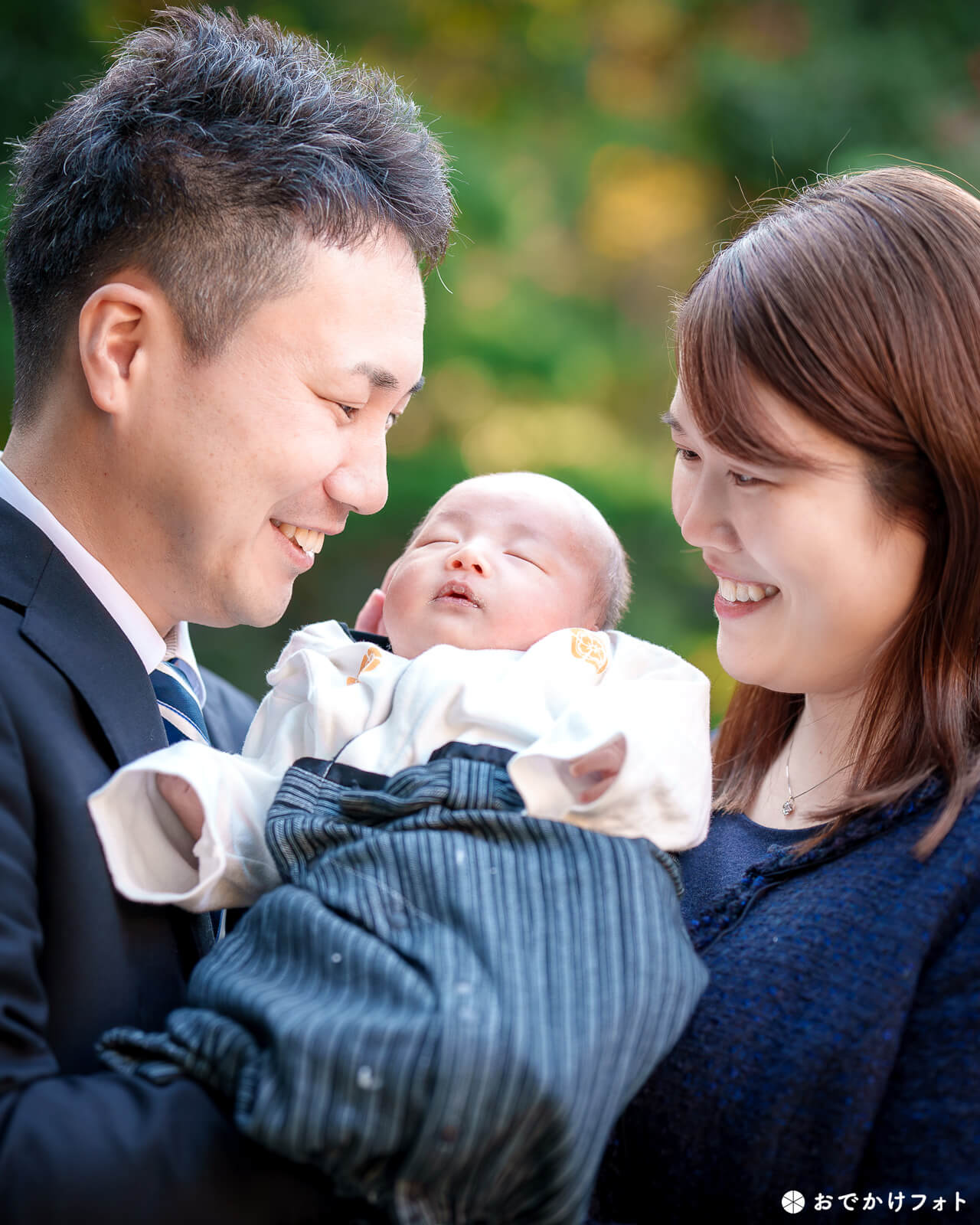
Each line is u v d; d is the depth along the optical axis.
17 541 1.42
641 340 5.99
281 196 1.41
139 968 1.27
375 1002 1.06
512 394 5.39
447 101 5.68
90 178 1.46
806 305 1.24
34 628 1.36
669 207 6.19
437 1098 0.97
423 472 5.07
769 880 1.31
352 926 1.15
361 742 1.42
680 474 1.46
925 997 1.15
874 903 1.20
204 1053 1.09
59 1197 1.01
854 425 1.24
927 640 1.29
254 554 1.50
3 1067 1.09
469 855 1.18
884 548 1.29
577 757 1.22
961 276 1.25
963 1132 1.09
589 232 6.11
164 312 1.42
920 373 1.23
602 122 5.93
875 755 1.34
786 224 1.32
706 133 5.97
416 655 1.63
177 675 1.63
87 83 3.42
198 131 1.43
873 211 1.29
